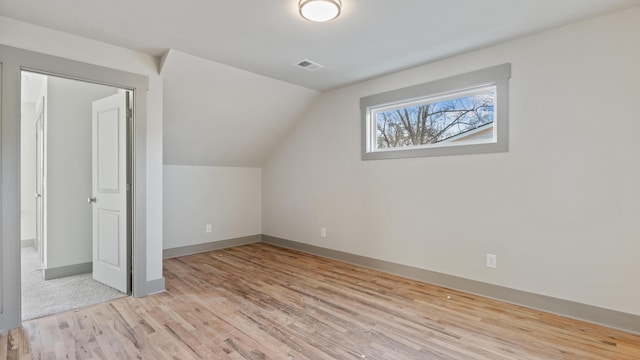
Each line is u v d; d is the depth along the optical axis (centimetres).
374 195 402
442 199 342
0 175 240
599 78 253
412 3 227
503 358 208
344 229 438
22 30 251
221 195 514
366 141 409
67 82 372
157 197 322
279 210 534
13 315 244
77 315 268
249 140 488
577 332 241
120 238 323
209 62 340
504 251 301
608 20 248
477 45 302
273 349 218
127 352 213
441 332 242
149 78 318
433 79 345
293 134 505
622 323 245
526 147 287
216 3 228
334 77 394
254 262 433
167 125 398
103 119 342
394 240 383
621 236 246
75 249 379
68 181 373
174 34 277
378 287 338
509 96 295
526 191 288
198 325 251
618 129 246
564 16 250
